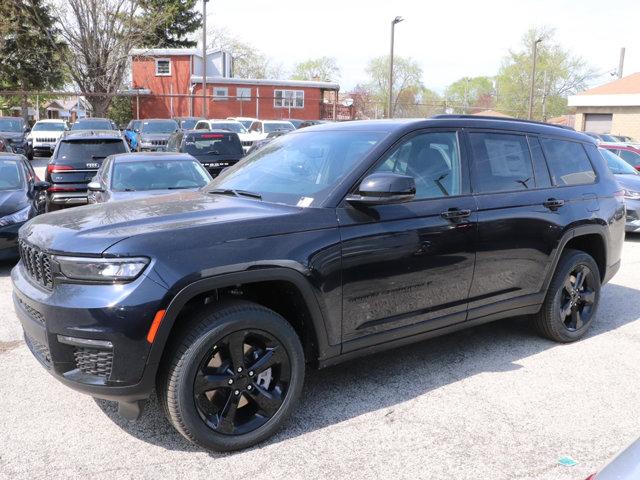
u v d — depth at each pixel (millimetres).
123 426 3566
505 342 5059
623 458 1753
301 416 3703
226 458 3225
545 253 4660
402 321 3891
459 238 4062
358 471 3109
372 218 3678
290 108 41094
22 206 7676
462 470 3123
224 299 3303
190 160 9484
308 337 3596
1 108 46344
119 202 3992
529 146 4766
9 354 4688
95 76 35656
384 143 3896
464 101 71312
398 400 3930
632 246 9734
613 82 35656
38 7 36250
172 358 3082
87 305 2949
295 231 3404
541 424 3619
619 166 11258
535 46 39250
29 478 3023
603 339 5176
